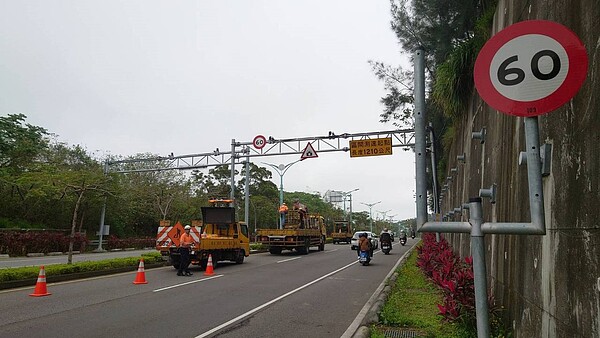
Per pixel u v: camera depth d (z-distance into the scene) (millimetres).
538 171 2814
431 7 18438
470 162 11773
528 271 4910
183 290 12586
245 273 17391
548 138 4469
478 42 11570
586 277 3291
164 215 41719
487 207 8641
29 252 28562
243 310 9781
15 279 12820
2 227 33250
